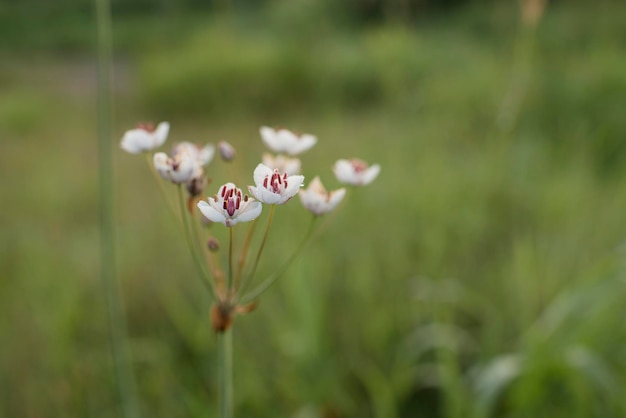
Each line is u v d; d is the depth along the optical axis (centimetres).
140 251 95
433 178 108
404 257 85
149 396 67
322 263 83
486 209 102
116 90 293
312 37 321
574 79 169
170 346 75
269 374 69
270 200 33
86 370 70
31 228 113
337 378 67
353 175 43
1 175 150
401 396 66
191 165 37
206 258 39
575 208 98
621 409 59
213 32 317
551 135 146
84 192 132
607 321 66
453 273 83
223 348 37
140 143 41
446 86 178
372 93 229
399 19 268
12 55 382
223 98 236
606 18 258
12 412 66
